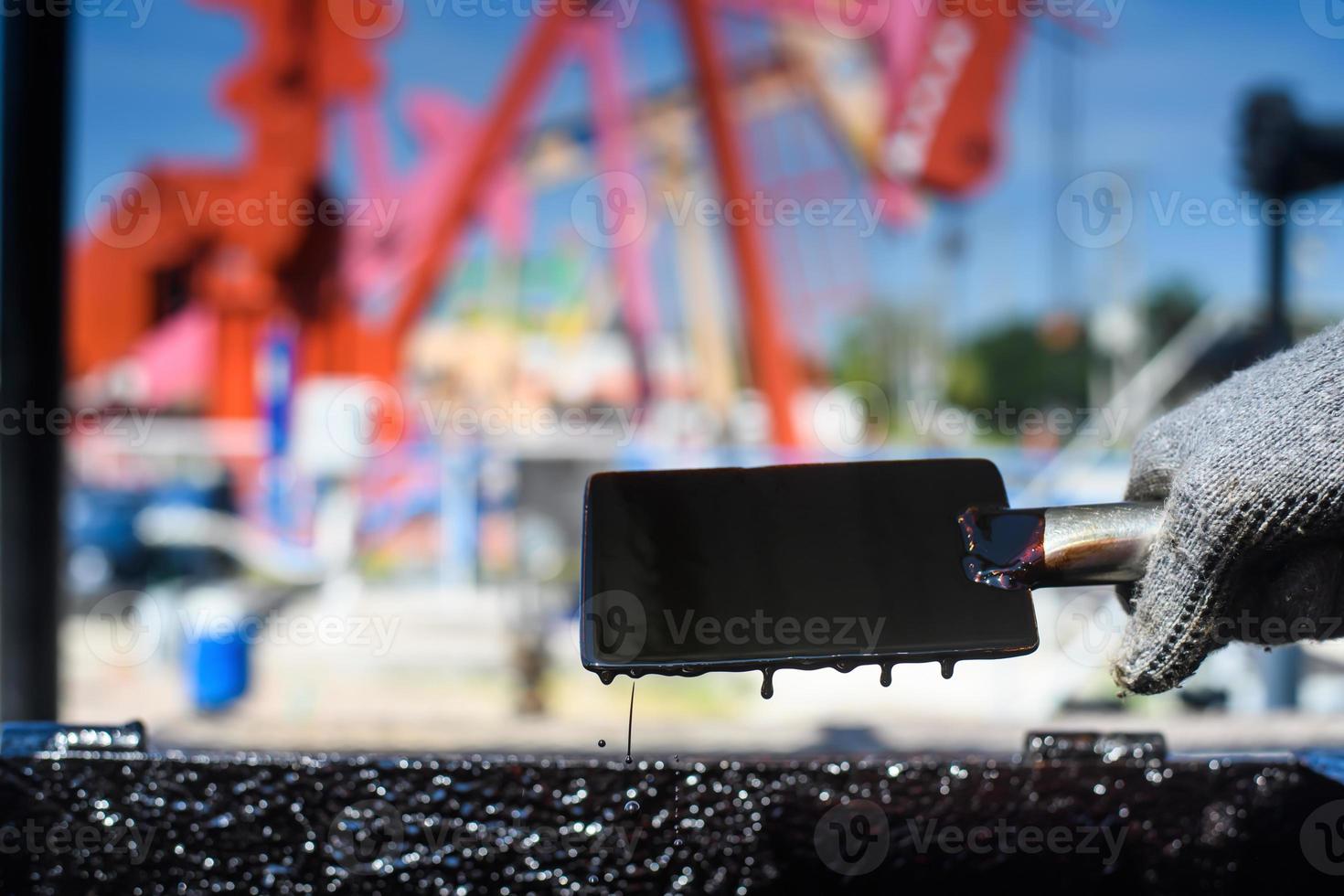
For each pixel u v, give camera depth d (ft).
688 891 2.81
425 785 2.80
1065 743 2.85
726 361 26.32
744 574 2.12
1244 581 2.05
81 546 23.06
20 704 8.80
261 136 25.89
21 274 8.94
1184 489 1.96
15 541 8.86
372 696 16.47
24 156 8.96
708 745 10.35
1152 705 14.28
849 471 2.20
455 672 17.87
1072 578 2.08
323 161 26.04
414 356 26.11
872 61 26.68
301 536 24.34
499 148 26.27
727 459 23.73
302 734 10.78
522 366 26.21
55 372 9.07
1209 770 2.80
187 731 10.86
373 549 23.66
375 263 26.16
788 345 26.37
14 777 2.76
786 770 2.83
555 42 26.25
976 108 26.45
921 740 10.35
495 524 23.34
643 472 2.22
